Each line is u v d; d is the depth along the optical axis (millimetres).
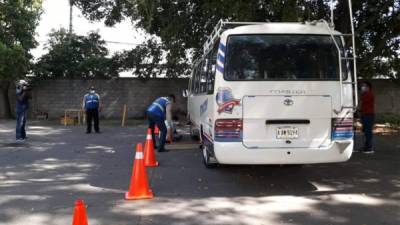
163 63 26109
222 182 8523
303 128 7508
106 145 14180
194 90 13703
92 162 10891
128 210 6645
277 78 7531
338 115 7535
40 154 12203
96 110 18234
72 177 9094
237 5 12922
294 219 6184
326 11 16125
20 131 15477
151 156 10219
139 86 27016
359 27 16688
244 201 7145
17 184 8469
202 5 15844
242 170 9633
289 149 7422
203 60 10641
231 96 7480
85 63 26578
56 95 26859
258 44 7652
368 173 9320
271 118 7457
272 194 7605
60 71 26828
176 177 8961
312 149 7441
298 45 7688
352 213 6445
